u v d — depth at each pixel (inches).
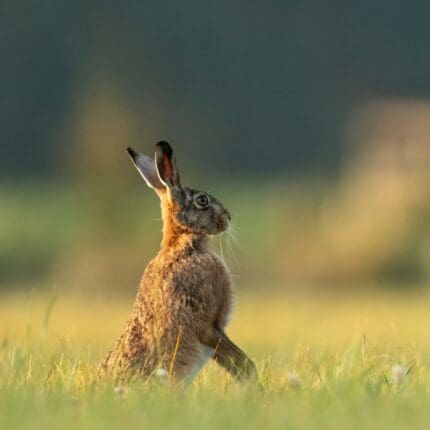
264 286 2188.7
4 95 5251.0
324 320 1502.2
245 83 5418.3
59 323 1454.2
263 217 2824.8
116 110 3070.9
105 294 2033.7
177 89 5064.0
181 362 679.7
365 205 2348.7
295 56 5634.8
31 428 529.3
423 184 2341.3
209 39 5526.6
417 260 2239.2
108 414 552.1
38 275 2426.2
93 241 2325.3
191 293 688.4
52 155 4862.2
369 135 4050.2
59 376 669.9
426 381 663.1
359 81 5580.7
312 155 4997.5
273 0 5807.1
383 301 1925.4
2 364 702.5
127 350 677.3
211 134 4562.0
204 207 728.3
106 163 2669.8
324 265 2228.1
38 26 5467.5
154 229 2320.4
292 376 641.0
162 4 5546.3
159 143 728.3
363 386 632.4
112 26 5305.1
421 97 5398.6
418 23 5826.8
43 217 3016.7
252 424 532.4
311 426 524.1
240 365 686.5
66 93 5295.3
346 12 5841.5
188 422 534.3
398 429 524.4
